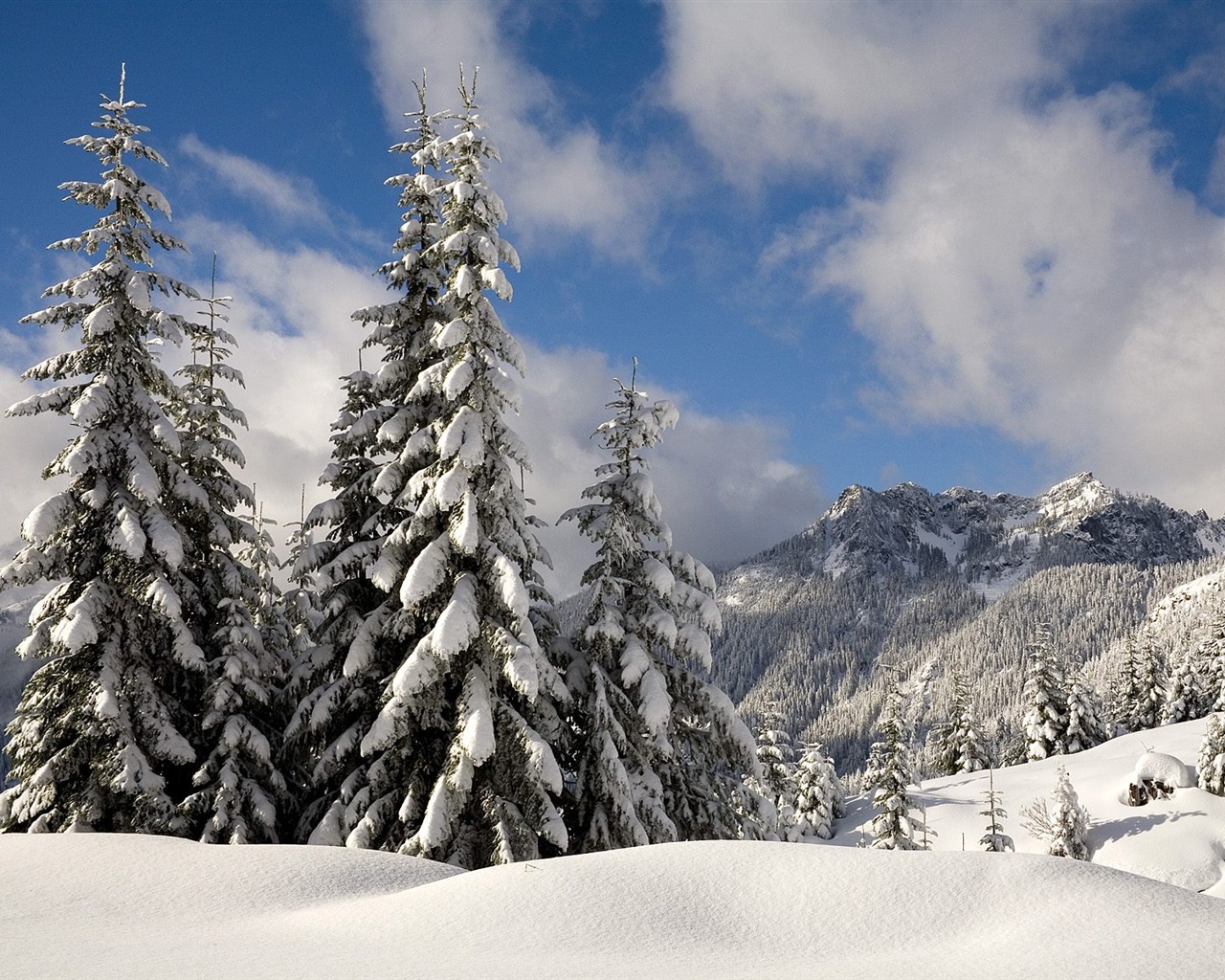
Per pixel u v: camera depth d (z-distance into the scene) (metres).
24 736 16.86
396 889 11.22
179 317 18.80
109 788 16.25
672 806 19.33
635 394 20.69
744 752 19.41
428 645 16.16
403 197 20.05
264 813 16.59
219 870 11.30
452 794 15.72
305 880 11.06
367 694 17.69
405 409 18.69
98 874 11.10
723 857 10.27
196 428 20.50
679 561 20.31
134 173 18.73
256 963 7.69
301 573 18.88
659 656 20.00
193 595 18.17
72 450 17.22
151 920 9.42
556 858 10.50
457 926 8.77
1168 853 39.38
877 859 9.91
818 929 8.73
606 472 20.23
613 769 17.22
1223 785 42.59
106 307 17.88
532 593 19.75
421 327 19.50
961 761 60.69
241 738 17.20
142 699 16.98
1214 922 8.25
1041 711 62.31
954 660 63.62
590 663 19.27
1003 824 46.19
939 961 7.79
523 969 7.56
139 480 17.02
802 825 52.44
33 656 17.34
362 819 16.33
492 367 17.47
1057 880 9.14
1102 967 7.38
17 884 10.66
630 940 8.45
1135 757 51.56
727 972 7.62
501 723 16.45
